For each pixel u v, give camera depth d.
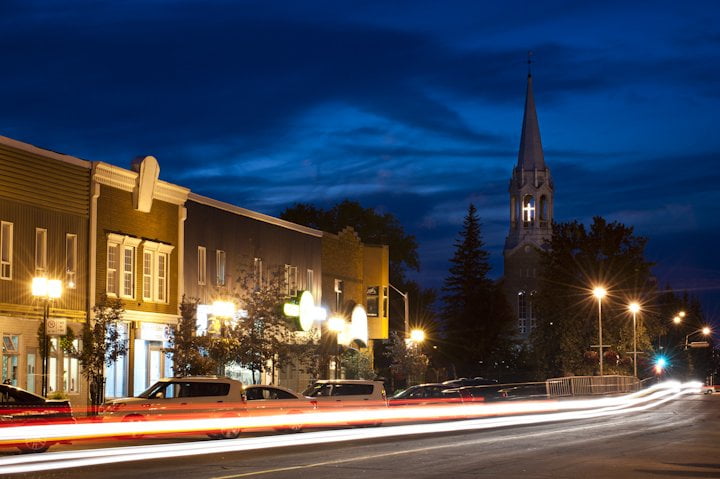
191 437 34.41
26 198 41.59
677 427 38.75
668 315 138.38
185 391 33.25
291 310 59.22
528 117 197.25
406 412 45.25
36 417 26.83
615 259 96.56
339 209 115.00
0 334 39.66
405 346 75.69
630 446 29.09
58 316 43.03
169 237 51.53
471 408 50.78
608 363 95.12
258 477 20.61
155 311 49.94
